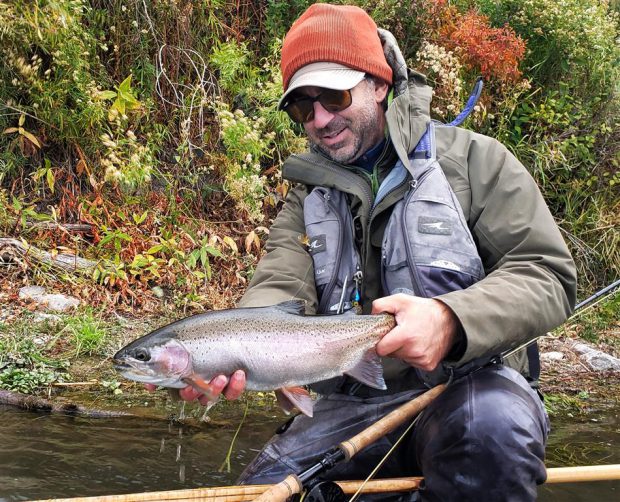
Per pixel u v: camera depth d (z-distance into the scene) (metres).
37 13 2.44
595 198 3.37
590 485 1.43
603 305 2.85
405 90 1.19
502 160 1.13
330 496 0.99
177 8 2.87
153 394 1.79
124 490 1.28
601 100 3.45
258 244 2.59
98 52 2.81
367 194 1.17
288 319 0.99
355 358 1.00
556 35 3.32
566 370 2.34
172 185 2.67
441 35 3.05
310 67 1.16
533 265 1.04
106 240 2.39
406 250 1.10
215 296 2.41
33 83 2.47
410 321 0.94
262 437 1.60
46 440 1.47
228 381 0.96
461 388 1.02
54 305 2.16
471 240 1.10
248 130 2.61
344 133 1.17
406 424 1.14
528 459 0.95
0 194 2.45
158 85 2.83
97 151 2.61
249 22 3.15
